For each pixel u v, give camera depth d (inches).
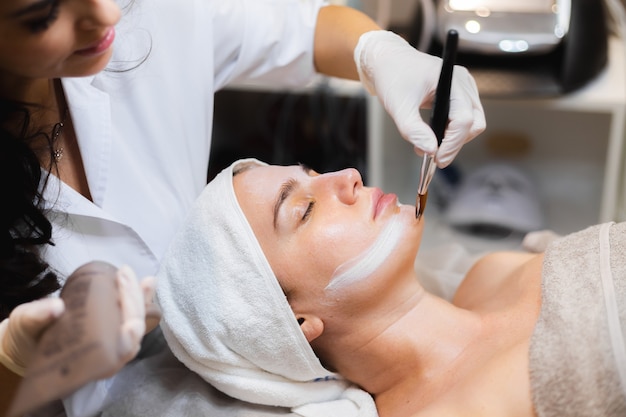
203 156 44.4
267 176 39.8
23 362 25.3
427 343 38.4
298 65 47.1
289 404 38.7
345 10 46.4
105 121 38.5
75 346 20.7
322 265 37.3
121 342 20.7
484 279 44.2
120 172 39.6
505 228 66.6
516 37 58.3
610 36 65.0
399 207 38.9
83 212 37.5
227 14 43.2
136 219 40.3
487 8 60.6
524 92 58.0
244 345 37.1
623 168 64.8
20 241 33.3
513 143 71.7
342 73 46.0
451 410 34.1
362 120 76.8
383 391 39.9
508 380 33.2
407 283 38.7
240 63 45.4
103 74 39.1
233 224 37.4
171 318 38.1
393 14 68.7
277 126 81.0
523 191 67.3
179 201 42.2
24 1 25.0
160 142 40.8
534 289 38.4
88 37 28.3
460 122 35.7
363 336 38.7
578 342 31.6
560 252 37.8
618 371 30.4
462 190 69.2
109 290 22.3
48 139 35.1
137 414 39.2
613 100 57.2
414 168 74.0
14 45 26.6
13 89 34.0
